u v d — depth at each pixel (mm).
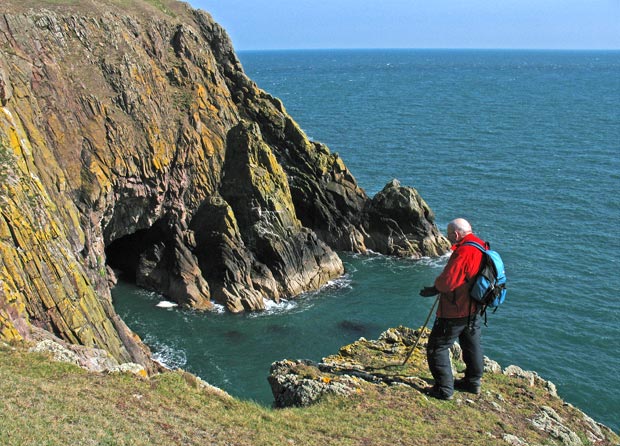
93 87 39375
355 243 50562
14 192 22359
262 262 42281
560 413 12703
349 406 11422
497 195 65125
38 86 35312
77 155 36438
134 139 40844
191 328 36281
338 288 43250
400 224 50062
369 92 184375
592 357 32750
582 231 53562
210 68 51000
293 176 51875
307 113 130750
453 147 92062
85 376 11898
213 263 41062
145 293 41250
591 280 42875
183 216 43375
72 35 40062
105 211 38750
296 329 36625
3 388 10328
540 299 39719
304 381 12508
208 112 47406
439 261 48750
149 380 12031
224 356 32969
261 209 43562
